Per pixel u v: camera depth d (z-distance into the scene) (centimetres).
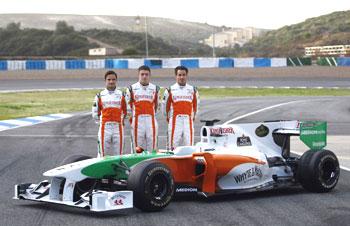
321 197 884
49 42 11188
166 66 5353
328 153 924
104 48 10738
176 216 745
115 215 749
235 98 3466
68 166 786
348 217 748
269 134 945
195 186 845
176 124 1076
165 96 1082
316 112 2567
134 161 810
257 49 12050
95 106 1041
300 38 11481
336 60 5538
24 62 5078
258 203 836
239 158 873
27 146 1477
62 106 2817
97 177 773
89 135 1744
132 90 1058
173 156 823
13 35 11644
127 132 1866
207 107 2770
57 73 4988
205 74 5347
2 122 2088
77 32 12344
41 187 820
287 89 4334
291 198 877
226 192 856
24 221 714
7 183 979
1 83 4366
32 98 3234
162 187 777
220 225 700
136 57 6994
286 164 933
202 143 884
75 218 730
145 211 766
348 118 2338
